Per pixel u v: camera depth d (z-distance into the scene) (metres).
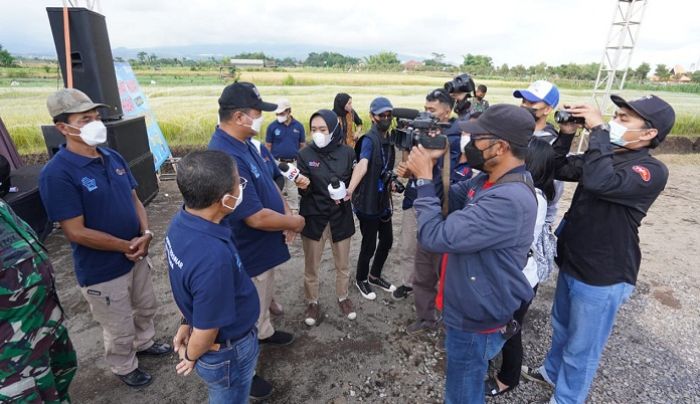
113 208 2.18
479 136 1.48
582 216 1.94
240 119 2.00
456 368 1.79
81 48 4.19
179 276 1.36
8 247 1.30
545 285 3.73
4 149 4.47
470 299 1.60
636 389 2.44
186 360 1.43
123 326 2.28
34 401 1.44
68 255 4.05
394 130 2.14
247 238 2.22
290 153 5.84
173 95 9.54
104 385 2.43
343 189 2.67
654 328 3.07
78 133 1.99
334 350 2.78
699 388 2.45
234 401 1.67
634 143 1.77
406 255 3.30
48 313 1.50
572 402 2.13
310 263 2.91
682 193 6.89
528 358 2.73
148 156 5.54
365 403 2.33
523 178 1.50
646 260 4.27
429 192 1.64
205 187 1.30
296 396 2.37
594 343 2.02
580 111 1.89
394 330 3.01
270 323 2.89
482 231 1.44
